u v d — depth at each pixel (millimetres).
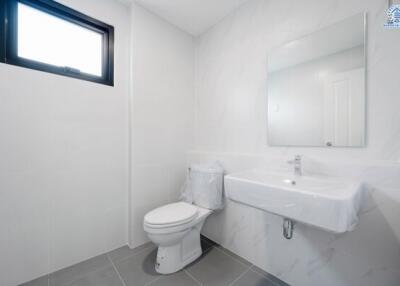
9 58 1161
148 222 1256
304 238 1169
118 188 1618
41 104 1253
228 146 1685
